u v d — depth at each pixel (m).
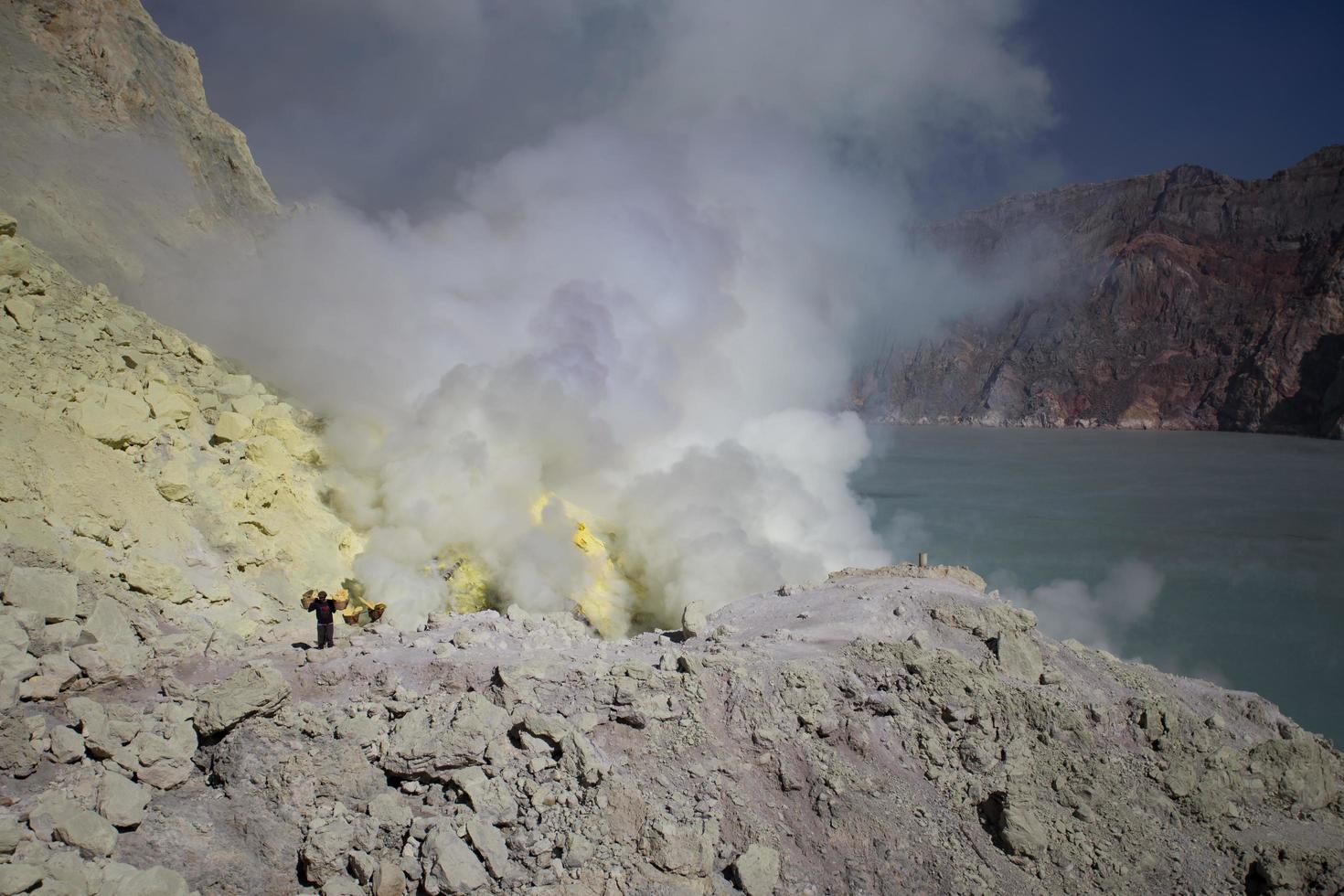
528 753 11.59
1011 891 11.39
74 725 10.67
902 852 11.59
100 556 14.14
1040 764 13.14
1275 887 11.97
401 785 11.19
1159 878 12.03
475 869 10.16
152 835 9.85
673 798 11.59
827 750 12.69
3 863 8.58
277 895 9.82
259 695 11.30
